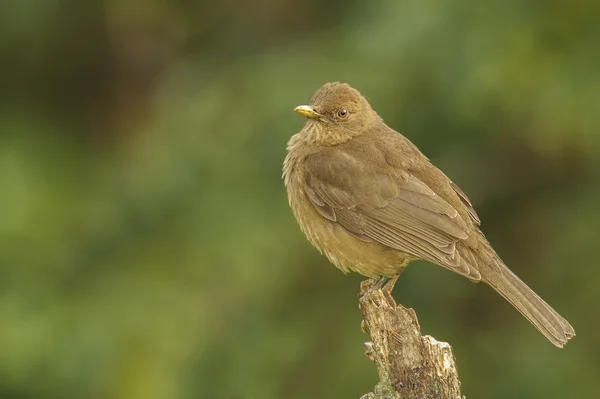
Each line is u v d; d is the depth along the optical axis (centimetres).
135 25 1739
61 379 1460
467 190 1538
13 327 1466
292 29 1712
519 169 1569
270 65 1513
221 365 1497
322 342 1534
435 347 909
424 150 1508
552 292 1534
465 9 1462
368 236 1091
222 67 1648
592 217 1514
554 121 1462
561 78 1463
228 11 1731
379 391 914
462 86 1445
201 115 1510
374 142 1134
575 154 1535
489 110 1473
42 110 1689
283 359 1516
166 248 1506
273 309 1530
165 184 1504
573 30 1488
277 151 1466
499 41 1458
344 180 1104
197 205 1495
